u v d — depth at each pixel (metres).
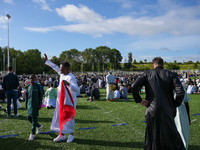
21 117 5.94
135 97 2.41
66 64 3.75
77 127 4.79
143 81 2.42
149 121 2.33
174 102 2.33
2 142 3.77
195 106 7.68
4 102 9.04
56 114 3.79
